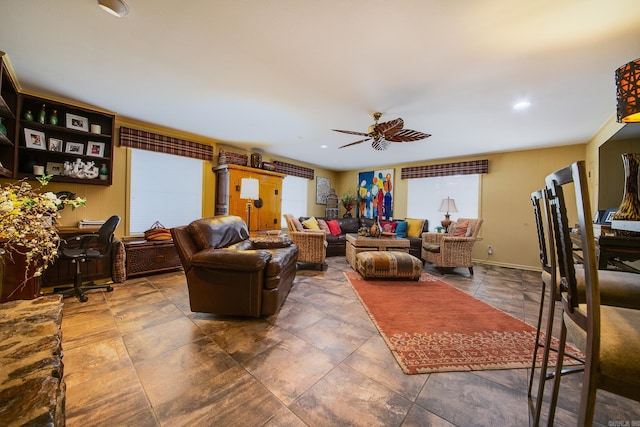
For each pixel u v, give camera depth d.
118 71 2.28
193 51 1.97
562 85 2.32
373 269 3.42
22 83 2.52
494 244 4.83
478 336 1.94
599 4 1.42
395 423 1.12
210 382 1.37
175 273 3.60
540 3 1.43
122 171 3.57
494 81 2.29
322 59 2.04
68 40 1.85
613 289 1.13
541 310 1.40
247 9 1.54
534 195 1.41
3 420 0.50
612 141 3.04
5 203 0.96
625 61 1.94
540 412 1.13
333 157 5.68
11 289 2.16
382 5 1.48
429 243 4.66
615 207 2.96
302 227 4.88
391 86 2.44
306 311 2.37
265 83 2.45
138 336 1.85
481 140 4.04
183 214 4.25
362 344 1.79
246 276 2.09
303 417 1.15
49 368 0.67
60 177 2.89
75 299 2.56
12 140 2.56
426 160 5.69
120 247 3.13
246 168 4.52
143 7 1.53
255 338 1.85
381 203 6.46
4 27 1.71
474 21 1.58
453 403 1.25
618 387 0.63
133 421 1.11
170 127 3.81
